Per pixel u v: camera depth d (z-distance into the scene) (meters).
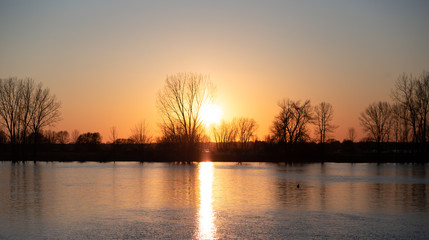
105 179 47.91
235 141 155.50
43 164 82.19
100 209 26.56
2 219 23.20
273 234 19.98
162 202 29.69
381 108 109.75
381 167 77.75
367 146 140.00
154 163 88.88
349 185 42.47
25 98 92.94
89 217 23.84
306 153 106.31
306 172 63.22
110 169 66.94
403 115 97.19
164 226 21.59
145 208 27.02
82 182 44.06
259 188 39.19
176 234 19.95
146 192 35.44
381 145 120.94
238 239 19.09
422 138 91.38
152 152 99.19
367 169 71.56
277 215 24.70
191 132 95.88
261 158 105.38
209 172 61.91
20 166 74.94
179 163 90.06
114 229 20.84
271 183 44.38
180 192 35.56
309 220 23.22
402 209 26.95
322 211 26.14
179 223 22.33
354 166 81.81
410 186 41.47
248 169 70.50
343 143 149.25
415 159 93.56
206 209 26.73
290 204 28.95
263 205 28.52
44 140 133.00
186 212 25.61
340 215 24.77
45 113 94.44
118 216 24.19
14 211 25.69
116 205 28.19
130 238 19.19
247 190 37.44
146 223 22.27
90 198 31.55
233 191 36.59
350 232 20.39
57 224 21.94
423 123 91.50
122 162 92.75
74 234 19.83
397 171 66.12
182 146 95.44
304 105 107.31
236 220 23.17
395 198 32.28
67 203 28.97
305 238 19.27
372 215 24.75
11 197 31.97
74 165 79.12
